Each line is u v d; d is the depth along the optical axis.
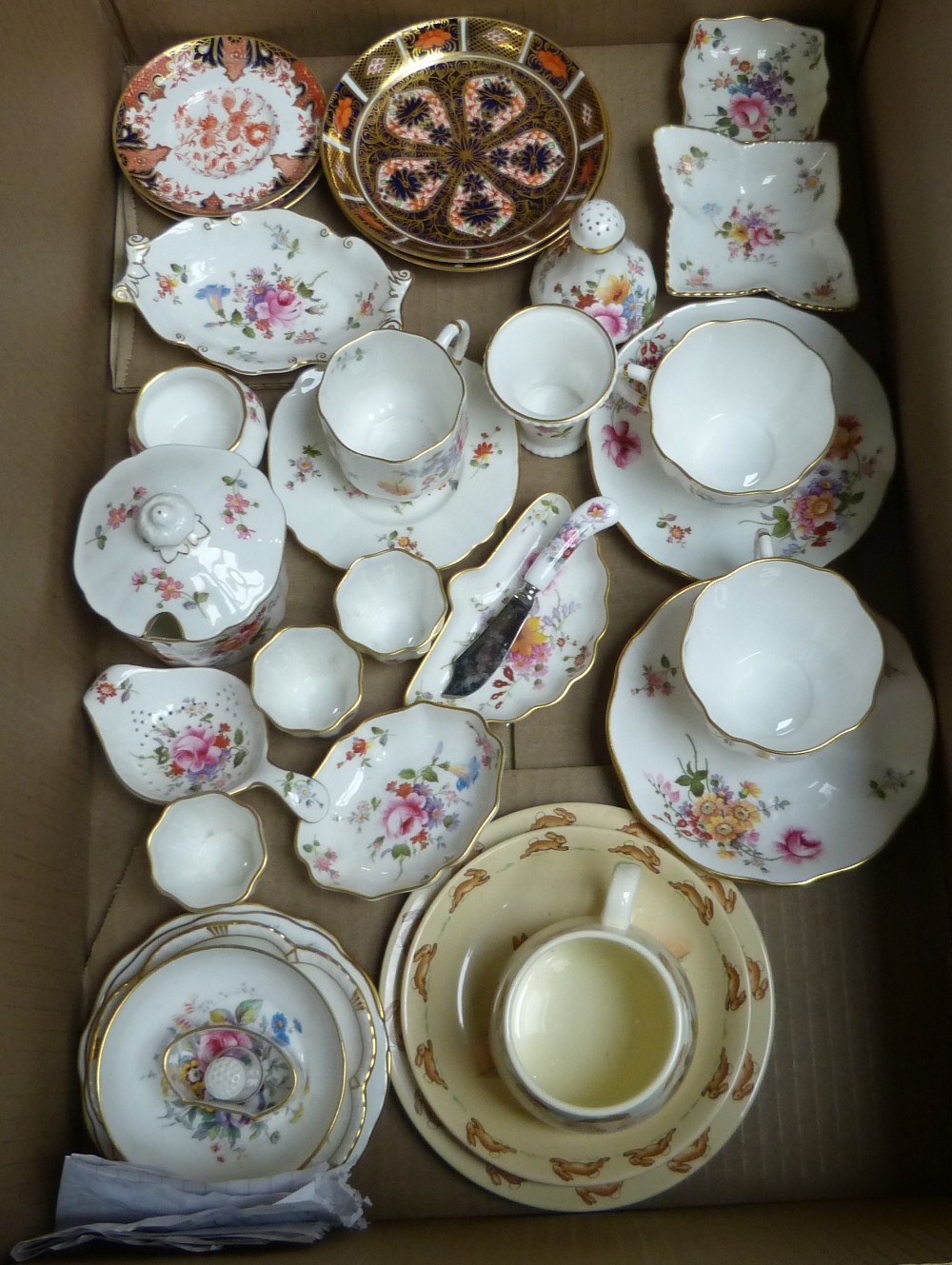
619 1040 0.65
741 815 0.73
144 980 0.68
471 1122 0.66
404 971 0.69
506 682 0.78
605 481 0.82
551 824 0.72
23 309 0.71
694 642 0.73
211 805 0.72
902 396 0.80
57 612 0.73
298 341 0.87
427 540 0.81
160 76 0.93
